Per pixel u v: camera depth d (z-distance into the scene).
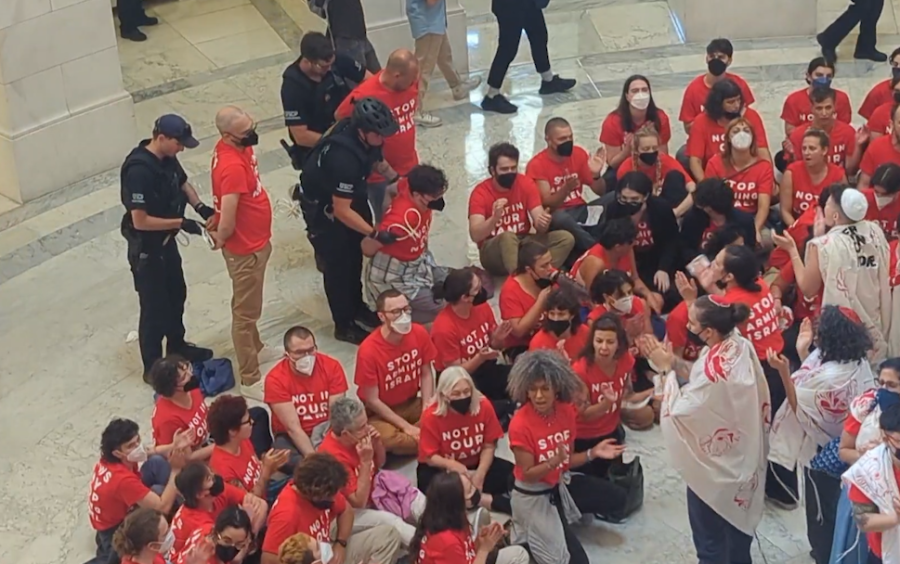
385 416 5.98
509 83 10.23
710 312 4.73
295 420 5.76
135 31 11.13
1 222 8.44
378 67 8.80
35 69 8.40
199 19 11.52
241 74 10.59
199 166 9.14
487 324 6.25
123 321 7.43
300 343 5.70
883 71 10.04
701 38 10.77
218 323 7.36
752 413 4.76
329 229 6.82
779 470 5.63
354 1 8.55
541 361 5.12
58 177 8.77
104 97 8.88
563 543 5.30
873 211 6.80
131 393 6.80
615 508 5.57
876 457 4.39
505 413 6.21
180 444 5.46
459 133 9.45
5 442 6.45
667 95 9.87
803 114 8.07
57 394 6.81
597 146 9.12
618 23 11.17
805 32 10.70
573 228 7.37
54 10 8.38
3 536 5.81
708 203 6.76
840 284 5.98
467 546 4.75
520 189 7.25
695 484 4.88
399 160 7.45
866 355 5.48
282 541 4.80
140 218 6.28
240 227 6.38
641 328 6.16
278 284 7.77
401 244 6.83
